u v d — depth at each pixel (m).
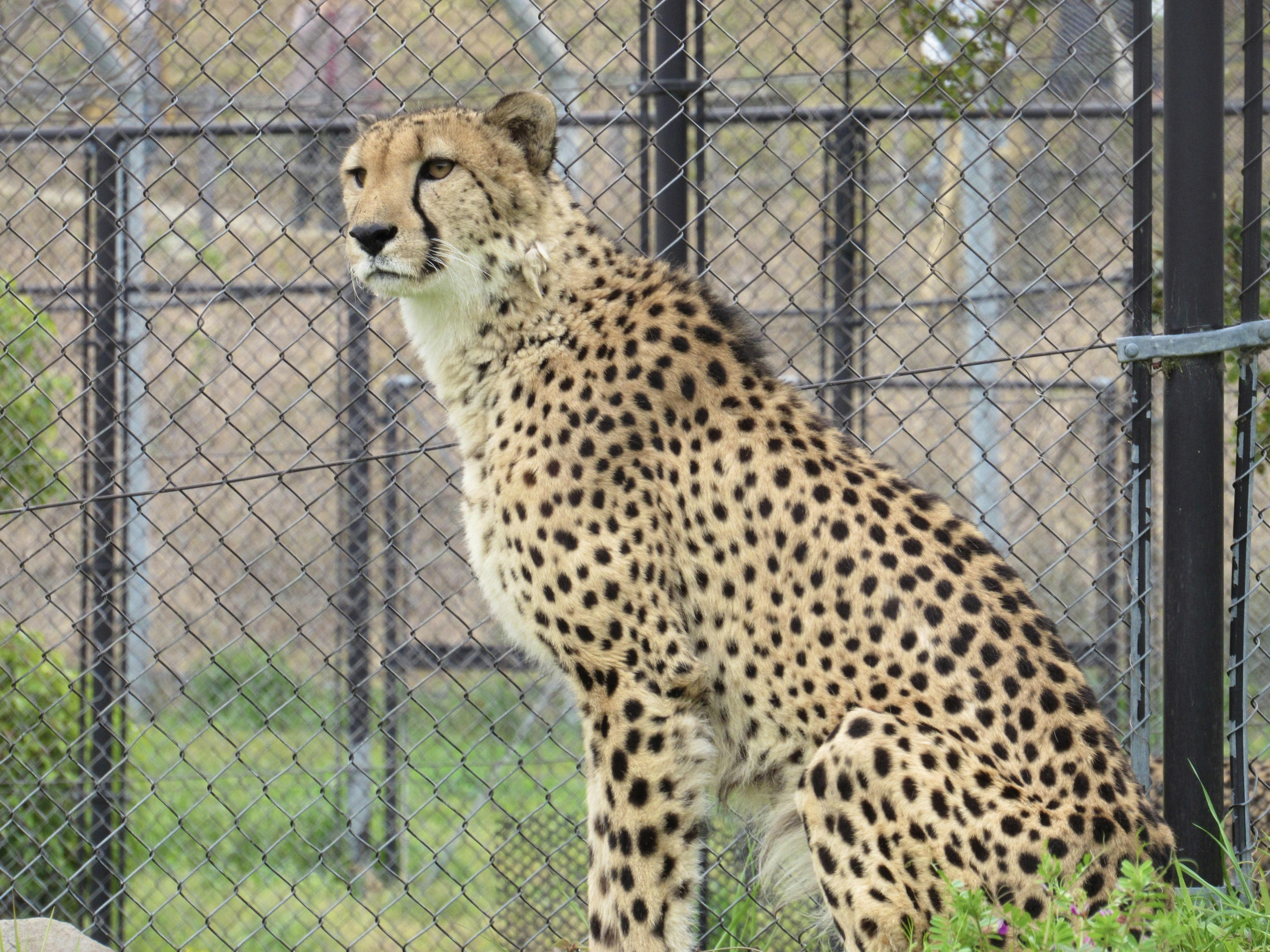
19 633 10.20
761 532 7.07
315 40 10.43
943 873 6.21
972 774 6.38
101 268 10.11
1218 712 7.38
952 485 9.69
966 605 6.84
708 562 7.18
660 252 8.32
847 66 11.09
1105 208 8.79
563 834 10.62
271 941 12.05
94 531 11.45
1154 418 11.88
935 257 10.60
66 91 9.70
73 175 10.70
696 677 7.09
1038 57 10.63
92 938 8.61
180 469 9.38
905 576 6.87
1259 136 7.25
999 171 12.19
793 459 7.14
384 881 12.66
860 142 12.56
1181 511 7.39
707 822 7.24
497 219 7.44
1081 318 10.21
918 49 11.03
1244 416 7.40
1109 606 12.36
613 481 7.08
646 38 9.34
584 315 7.47
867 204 11.95
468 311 7.51
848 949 6.41
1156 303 10.52
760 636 7.06
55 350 12.55
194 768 9.59
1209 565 7.36
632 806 7.01
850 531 6.96
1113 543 10.24
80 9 9.41
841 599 6.89
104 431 9.03
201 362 12.52
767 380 7.45
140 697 11.72
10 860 10.67
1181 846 7.38
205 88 12.04
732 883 9.15
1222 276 7.37
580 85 11.41
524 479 7.20
